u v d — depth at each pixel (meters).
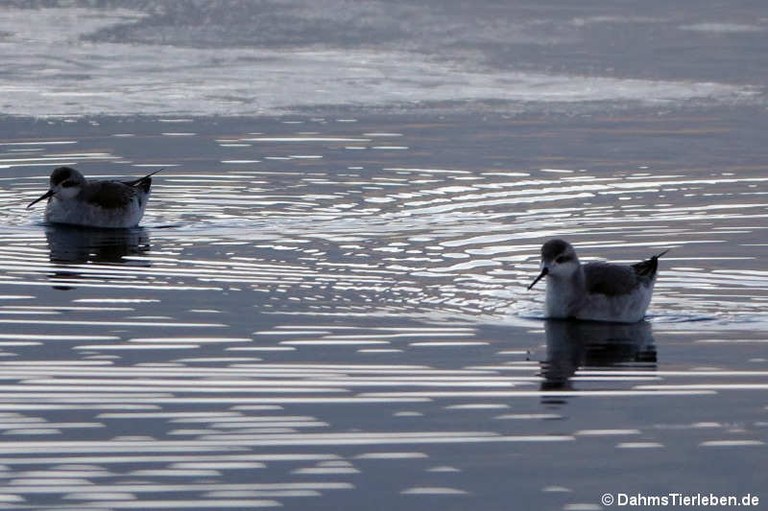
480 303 23.25
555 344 20.89
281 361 19.86
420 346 20.72
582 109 45.62
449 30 58.88
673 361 20.12
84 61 51.97
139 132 40.62
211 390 18.52
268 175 34.88
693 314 22.72
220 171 35.31
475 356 20.22
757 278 24.88
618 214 30.55
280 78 49.75
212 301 23.16
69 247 27.34
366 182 34.16
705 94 48.22
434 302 23.27
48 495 15.03
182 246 27.45
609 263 22.77
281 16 60.97
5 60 51.62
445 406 18.08
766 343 21.02
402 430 17.17
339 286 24.25
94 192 29.42
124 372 19.23
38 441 16.53
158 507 14.80
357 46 55.84
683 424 17.50
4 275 24.94
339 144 39.38
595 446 16.77
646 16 63.25
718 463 16.25
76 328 21.44
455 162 36.91
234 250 27.05
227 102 45.62
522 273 25.23
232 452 16.33
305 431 17.05
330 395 18.41
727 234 28.47
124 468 15.79
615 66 52.84
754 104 46.62
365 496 15.18
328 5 62.94
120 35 57.16
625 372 19.59
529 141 40.19
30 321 21.80
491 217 30.20
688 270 25.42
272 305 22.94
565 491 15.45
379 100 46.50
